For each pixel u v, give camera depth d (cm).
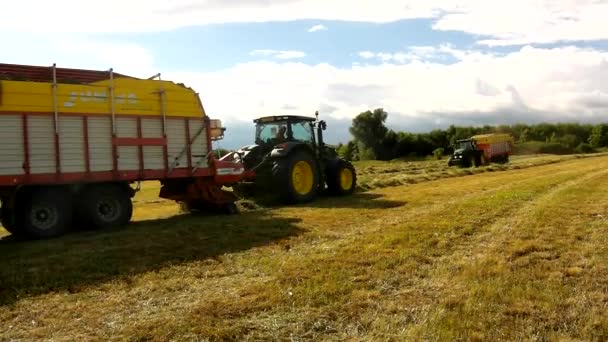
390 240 757
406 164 3984
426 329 426
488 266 602
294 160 1296
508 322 438
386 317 462
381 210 1096
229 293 545
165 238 834
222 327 447
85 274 631
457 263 626
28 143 859
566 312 457
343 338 427
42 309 513
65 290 573
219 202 1138
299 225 933
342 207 1175
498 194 1275
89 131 927
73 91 911
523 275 562
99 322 475
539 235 757
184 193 1117
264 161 1303
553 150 6625
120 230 937
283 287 553
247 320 465
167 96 1037
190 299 532
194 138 1080
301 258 677
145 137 1000
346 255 680
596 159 3400
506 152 3697
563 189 1355
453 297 500
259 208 1234
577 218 887
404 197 1332
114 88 961
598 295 495
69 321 480
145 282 596
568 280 545
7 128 841
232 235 849
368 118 6694
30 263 688
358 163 5212
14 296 553
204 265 667
